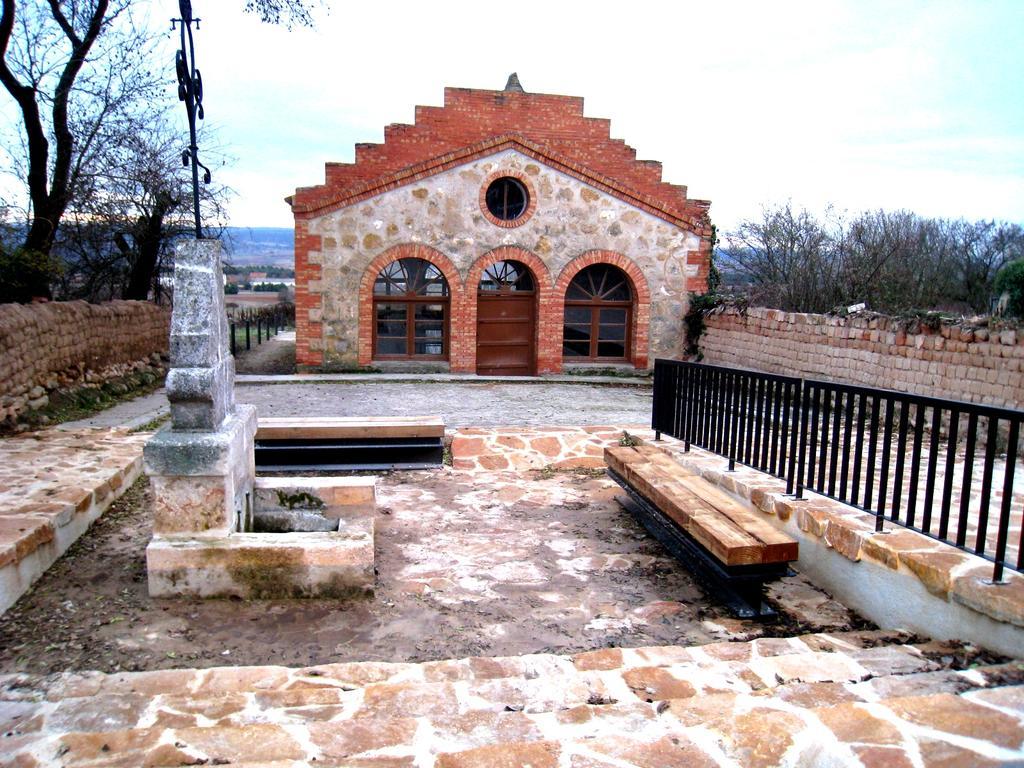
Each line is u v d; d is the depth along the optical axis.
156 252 17.67
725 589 4.95
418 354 17.59
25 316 10.08
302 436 8.24
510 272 17.95
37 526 5.03
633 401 13.95
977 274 22.45
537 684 3.46
